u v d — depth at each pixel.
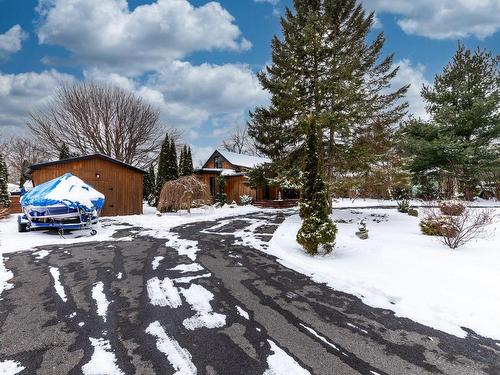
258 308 5.12
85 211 12.70
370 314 4.89
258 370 3.43
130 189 20.22
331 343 4.01
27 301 5.45
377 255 8.24
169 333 4.28
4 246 10.01
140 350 3.85
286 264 7.76
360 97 15.48
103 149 32.00
